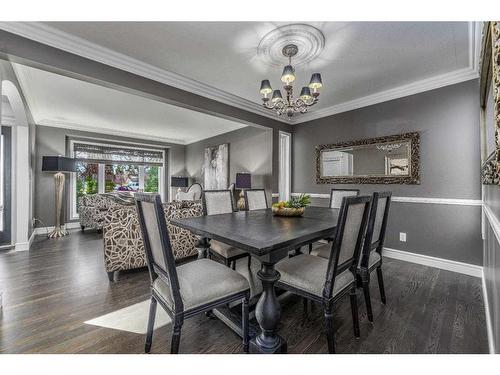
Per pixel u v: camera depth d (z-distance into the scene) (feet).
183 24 6.35
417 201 9.71
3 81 7.52
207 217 6.86
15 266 9.32
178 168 23.40
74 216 17.78
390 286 7.61
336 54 7.60
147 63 8.33
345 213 4.17
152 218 4.13
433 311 6.08
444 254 9.04
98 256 10.60
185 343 4.95
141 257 8.53
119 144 20.12
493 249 4.80
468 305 6.35
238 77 9.37
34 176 15.12
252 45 7.25
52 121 16.01
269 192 14.90
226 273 4.72
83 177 18.45
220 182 19.15
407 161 9.93
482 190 7.64
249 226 5.38
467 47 7.16
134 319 5.78
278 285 5.11
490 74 4.88
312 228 5.13
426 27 6.29
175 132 19.70
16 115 11.00
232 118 12.01
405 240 10.04
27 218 11.80
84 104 13.03
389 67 8.39
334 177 12.54
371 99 10.98
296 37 6.79
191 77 9.37
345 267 4.74
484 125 6.57
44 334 5.15
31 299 6.69
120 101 12.62
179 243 9.53
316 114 13.35
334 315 5.98
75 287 7.50
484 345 4.77
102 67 7.69
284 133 14.51
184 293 4.03
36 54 6.53
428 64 8.15
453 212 8.82
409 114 9.93
